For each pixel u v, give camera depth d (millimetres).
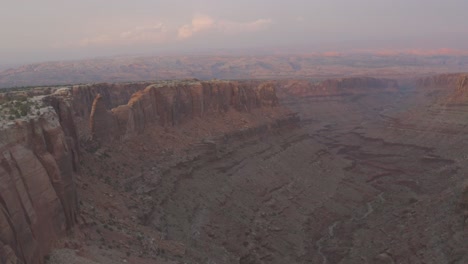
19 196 25484
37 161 28516
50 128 31719
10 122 28500
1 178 24172
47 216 28266
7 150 26172
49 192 28812
